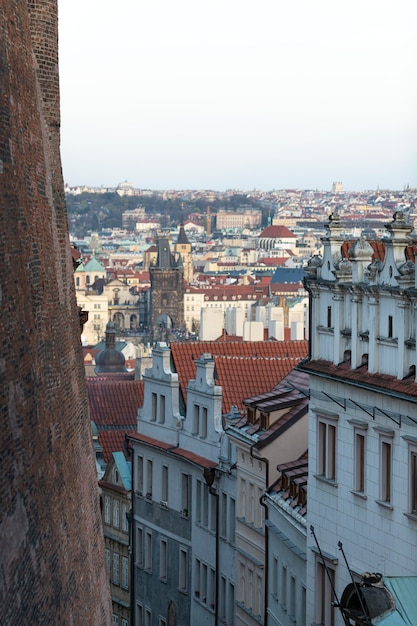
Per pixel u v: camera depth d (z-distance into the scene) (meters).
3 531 32.56
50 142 51.25
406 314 62.44
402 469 62.72
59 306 47.44
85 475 52.81
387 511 64.19
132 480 117.31
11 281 36.16
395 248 63.56
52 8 52.00
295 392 88.62
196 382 105.19
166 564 110.69
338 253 70.81
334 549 69.88
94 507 56.69
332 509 70.19
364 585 52.62
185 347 114.00
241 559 91.12
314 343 72.50
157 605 112.12
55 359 44.75
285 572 80.19
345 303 69.25
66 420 46.66
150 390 114.88
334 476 70.44
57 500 42.38
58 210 50.81
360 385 65.69
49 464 41.03
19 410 36.16
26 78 42.22
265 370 107.06
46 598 38.47
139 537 116.25
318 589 71.75
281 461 85.31
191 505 105.31
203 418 103.44
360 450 67.38
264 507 85.06
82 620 46.69
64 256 51.22
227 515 96.25
